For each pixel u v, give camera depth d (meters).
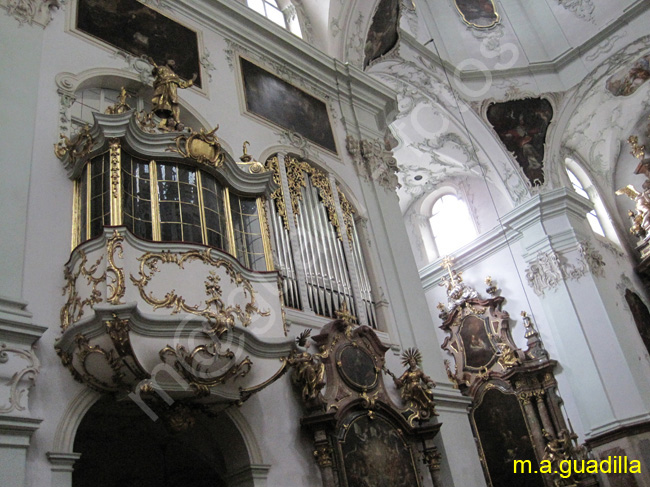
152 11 9.53
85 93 8.31
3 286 6.02
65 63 8.05
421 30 16.84
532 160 17.12
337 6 12.70
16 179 6.69
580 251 15.47
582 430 14.11
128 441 7.79
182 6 10.07
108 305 5.71
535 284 15.88
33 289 6.29
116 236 6.14
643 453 12.99
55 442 5.72
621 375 13.91
